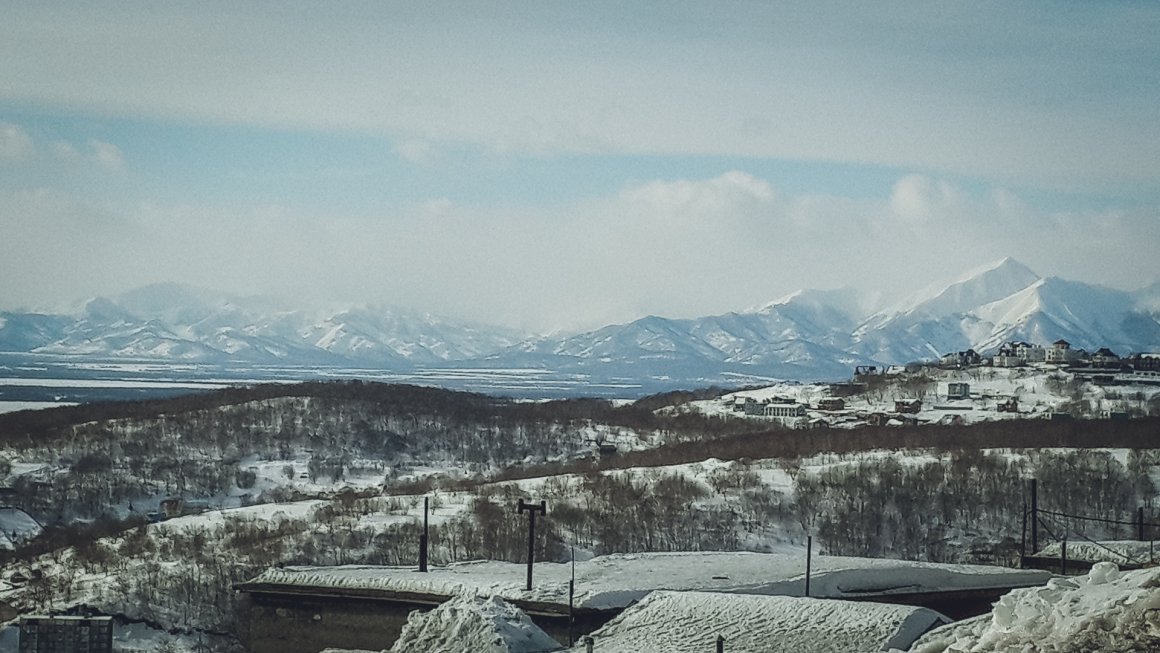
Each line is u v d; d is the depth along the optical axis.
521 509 79.38
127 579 119.81
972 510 142.38
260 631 82.88
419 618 64.75
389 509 140.12
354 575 84.00
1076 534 137.75
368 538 127.06
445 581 80.12
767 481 152.00
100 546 133.50
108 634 108.00
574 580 77.88
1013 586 82.31
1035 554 100.62
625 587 76.56
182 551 128.12
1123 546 99.62
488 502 139.00
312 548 124.44
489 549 123.00
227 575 117.62
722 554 90.50
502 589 77.12
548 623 73.12
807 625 62.06
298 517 139.75
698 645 62.03
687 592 68.38
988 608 81.69
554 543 126.88
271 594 82.69
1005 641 44.59
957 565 89.50
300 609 82.12
